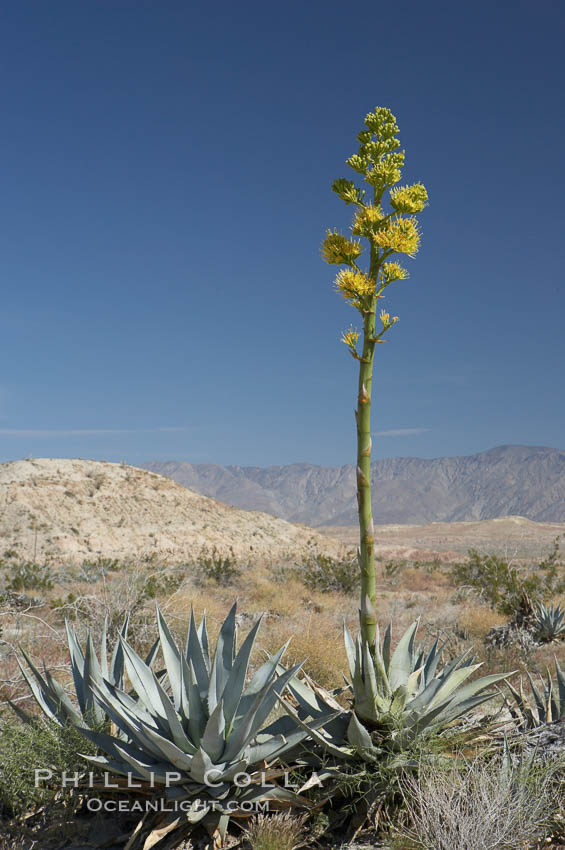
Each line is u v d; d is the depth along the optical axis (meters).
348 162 4.95
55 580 29.16
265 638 11.43
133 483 74.94
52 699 5.67
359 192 4.96
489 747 4.95
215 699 4.93
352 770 4.76
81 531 59.53
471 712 6.35
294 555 58.06
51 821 4.87
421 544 111.38
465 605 18.89
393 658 5.42
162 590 19.14
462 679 5.28
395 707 4.89
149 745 4.68
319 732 4.82
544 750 4.84
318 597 22.89
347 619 16.55
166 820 4.41
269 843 4.11
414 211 4.75
